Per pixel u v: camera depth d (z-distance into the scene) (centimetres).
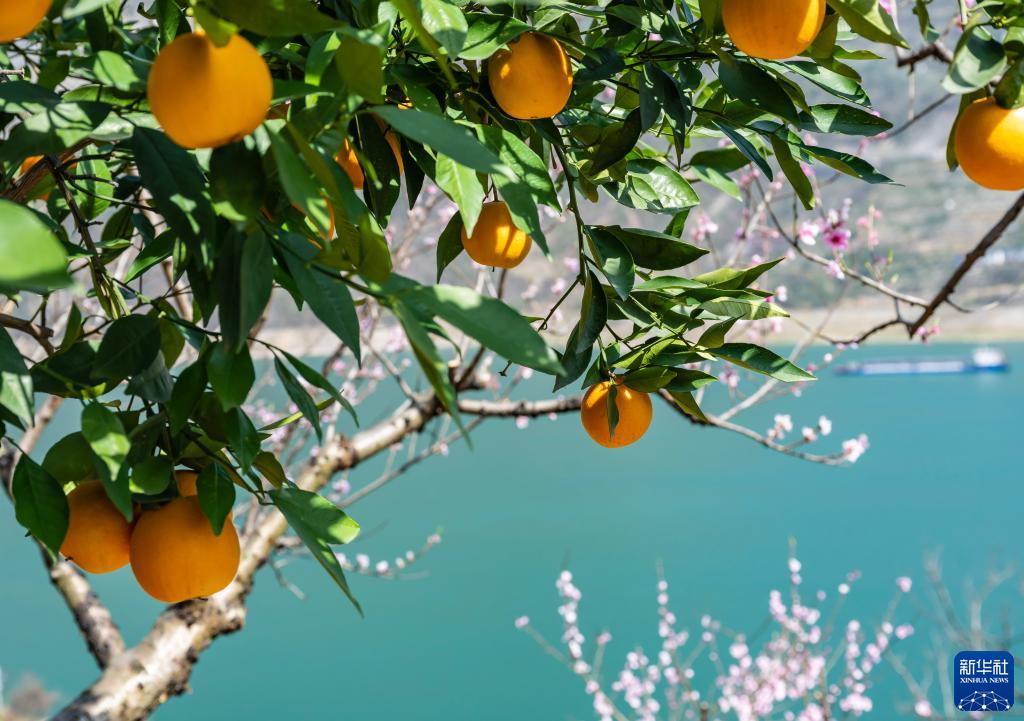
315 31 119
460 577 1653
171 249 163
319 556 136
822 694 620
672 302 160
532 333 122
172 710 1160
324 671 1286
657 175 170
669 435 3344
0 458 304
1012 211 243
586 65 150
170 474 135
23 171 163
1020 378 4616
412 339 117
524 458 2889
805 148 162
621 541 1838
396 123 120
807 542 1764
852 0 138
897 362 5044
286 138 125
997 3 136
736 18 136
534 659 1300
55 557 132
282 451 425
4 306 172
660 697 798
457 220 159
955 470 2469
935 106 279
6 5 116
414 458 381
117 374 136
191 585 133
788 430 413
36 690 1173
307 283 128
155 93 117
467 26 143
